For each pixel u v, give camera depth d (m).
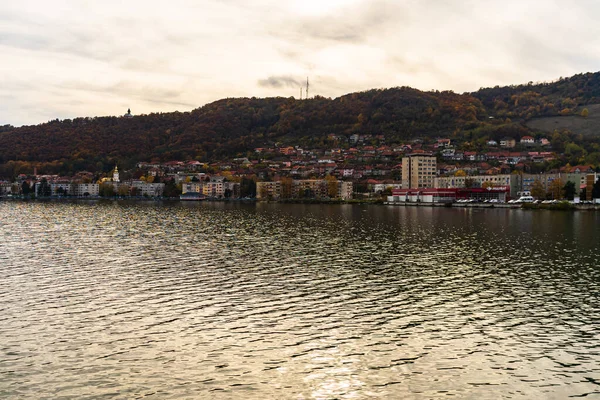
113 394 33.69
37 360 38.75
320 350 41.03
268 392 34.16
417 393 34.22
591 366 38.44
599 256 84.06
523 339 43.78
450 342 42.97
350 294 58.03
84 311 51.00
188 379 35.84
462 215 188.00
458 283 63.84
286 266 75.00
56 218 177.88
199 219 171.50
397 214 197.62
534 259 81.38
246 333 44.72
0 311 50.88
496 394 34.12
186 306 52.88
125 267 74.12
